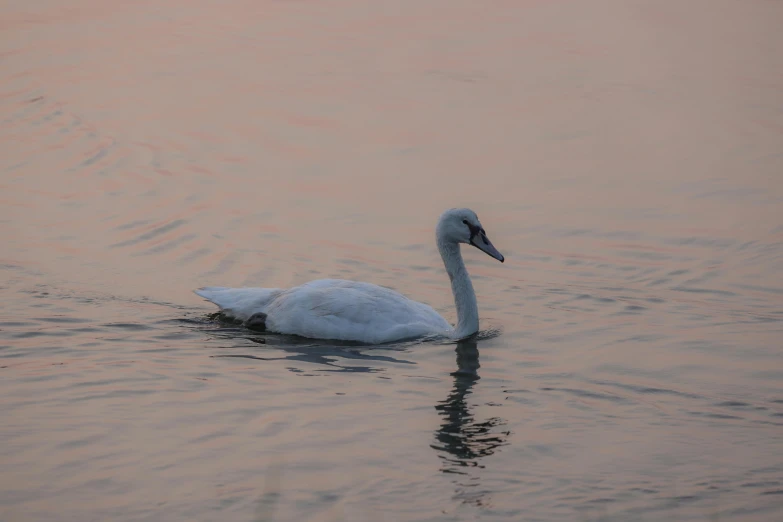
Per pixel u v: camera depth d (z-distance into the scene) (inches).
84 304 616.4
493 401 487.5
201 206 820.0
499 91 1163.3
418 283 683.4
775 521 375.6
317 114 1077.1
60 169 903.7
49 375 506.0
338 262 713.6
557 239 765.3
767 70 1240.2
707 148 973.8
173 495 388.5
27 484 395.2
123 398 480.1
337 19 1499.8
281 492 391.9
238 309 593.3
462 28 1457.9
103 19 1481.3
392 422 460.1
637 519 376.8
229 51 1315.2
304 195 853.8
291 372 520.4
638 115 1079.0
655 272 694.5
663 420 466.9
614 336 581.6
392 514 376.8
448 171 916.0
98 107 1085.1
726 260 711.7
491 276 697.6
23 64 1242.6
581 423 462.9
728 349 557.6
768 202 830.5
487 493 394.9
